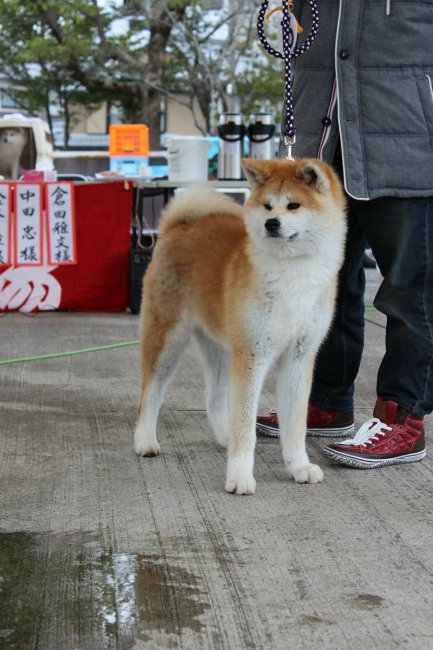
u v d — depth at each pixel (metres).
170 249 3.63
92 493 3.15
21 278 7.38
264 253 3.05
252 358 3.16
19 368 5.34
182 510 2.99
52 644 2.11
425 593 2.37
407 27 3.25
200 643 2.11
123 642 2.12
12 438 3.85
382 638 2.13
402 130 3.27
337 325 3.75
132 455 3.63
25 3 20.00
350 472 3.42
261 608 2.28
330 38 3.41
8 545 2.67
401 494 3.16
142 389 3.71
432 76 3.29
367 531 2.80
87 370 5.30
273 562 2.57
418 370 3.48
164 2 19.73
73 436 3.90
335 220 3.11
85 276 7.48
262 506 3.03
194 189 3.79
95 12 19.81
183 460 3.57
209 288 3.44
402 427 3.51
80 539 2.73
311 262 3.07
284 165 3.13
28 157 10.73
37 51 20.22
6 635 2.14
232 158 7.87
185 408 4.43
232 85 21.55
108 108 29.81
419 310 3.40
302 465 3.30
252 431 3.20
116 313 7.56
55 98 27.53
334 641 2.12
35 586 2.40
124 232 7.46
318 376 3.87
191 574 2.48
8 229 7.25
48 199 7.23
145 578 2.46
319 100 3.46
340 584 2.42
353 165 3.30
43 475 3.35
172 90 22.77
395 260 3.39
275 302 3.09
